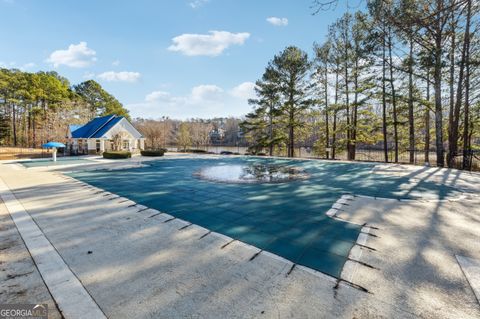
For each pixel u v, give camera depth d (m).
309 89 22.34
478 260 3.05
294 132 26.41
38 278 2.65
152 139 42.53
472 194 6.81
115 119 28.22
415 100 15.48
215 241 3.72
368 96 18.50
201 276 2.70
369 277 2.67
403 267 2.89
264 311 2.11
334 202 6.13
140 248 3.46
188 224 4.51
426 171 11.35
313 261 3.07
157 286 2.51
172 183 9.09
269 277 2.68
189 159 20.05
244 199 6.57
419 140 21.23
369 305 2.19
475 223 4.49
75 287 2.48
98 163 16.86
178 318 2.03
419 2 8.77
